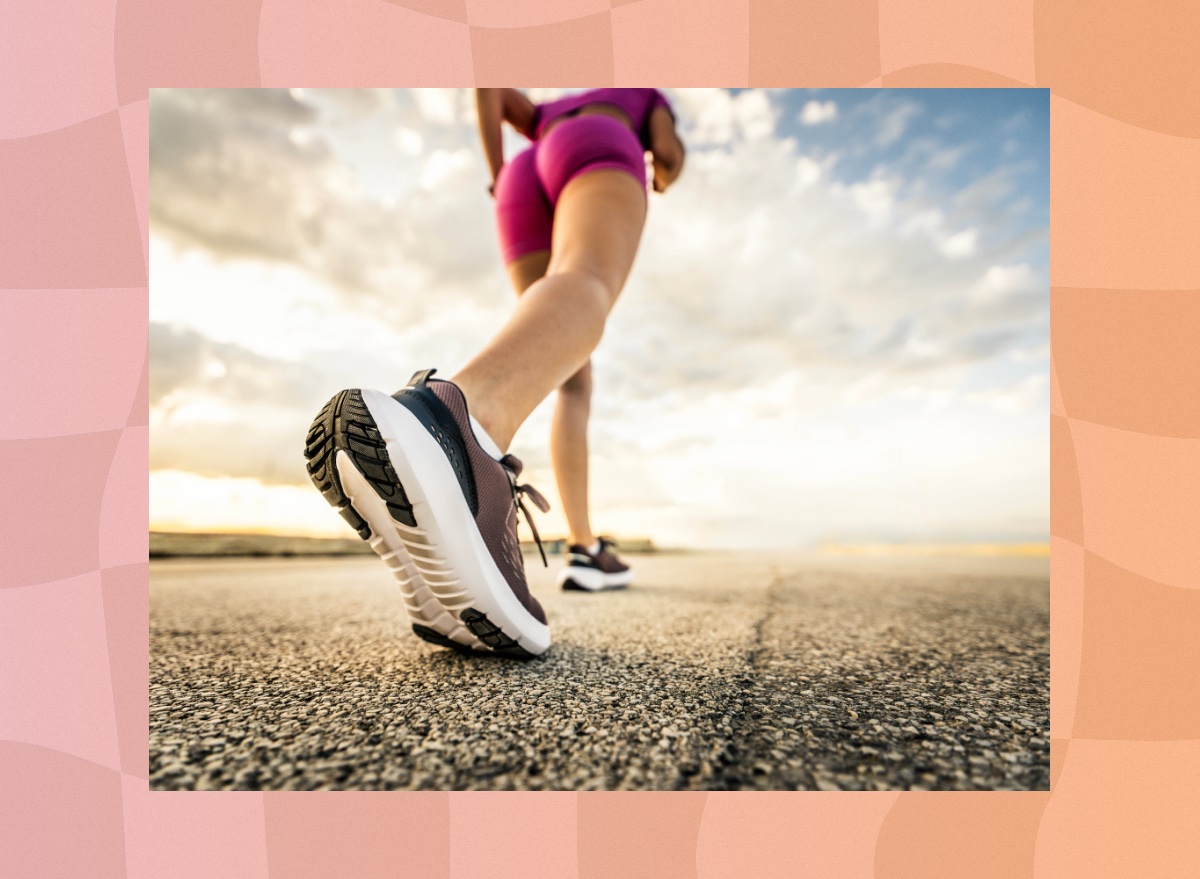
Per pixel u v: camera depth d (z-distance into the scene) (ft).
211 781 1.73
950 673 2.84
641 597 5.65
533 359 2.99
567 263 3.47
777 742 1.99
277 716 2.18
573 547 6.13
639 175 3.99
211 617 4.59
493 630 2.84
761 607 4.96
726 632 3.79
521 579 2.97
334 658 3.11
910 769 1.84
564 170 3.93
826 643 3.48
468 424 2.69
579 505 6.03
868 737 2.04
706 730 2.06
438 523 2.48
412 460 2.38
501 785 1.70
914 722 2.18
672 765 1.82
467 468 2.67
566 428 5.90
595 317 3.25
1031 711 2.32
